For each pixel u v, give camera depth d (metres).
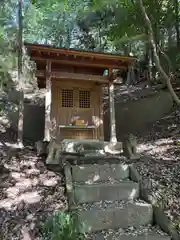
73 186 3.19
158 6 6.52
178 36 9.07
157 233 2.61
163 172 3.63
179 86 8.46
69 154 4.79
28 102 9.27
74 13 12.21
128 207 2.88
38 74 5.88
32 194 2.99
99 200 3.18
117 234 2.60
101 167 3.72
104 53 5.84
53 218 2.32
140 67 12.16
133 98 9.29
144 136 7.10
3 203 2.76
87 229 2.67
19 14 6.20
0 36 6.81
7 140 6.37
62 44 15.18
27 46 5.43
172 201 2.88
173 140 5.81
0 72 7.02
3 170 3.46
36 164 3.83
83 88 6.89
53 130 6.41
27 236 2.33
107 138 8.27
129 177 3.77
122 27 5.47
